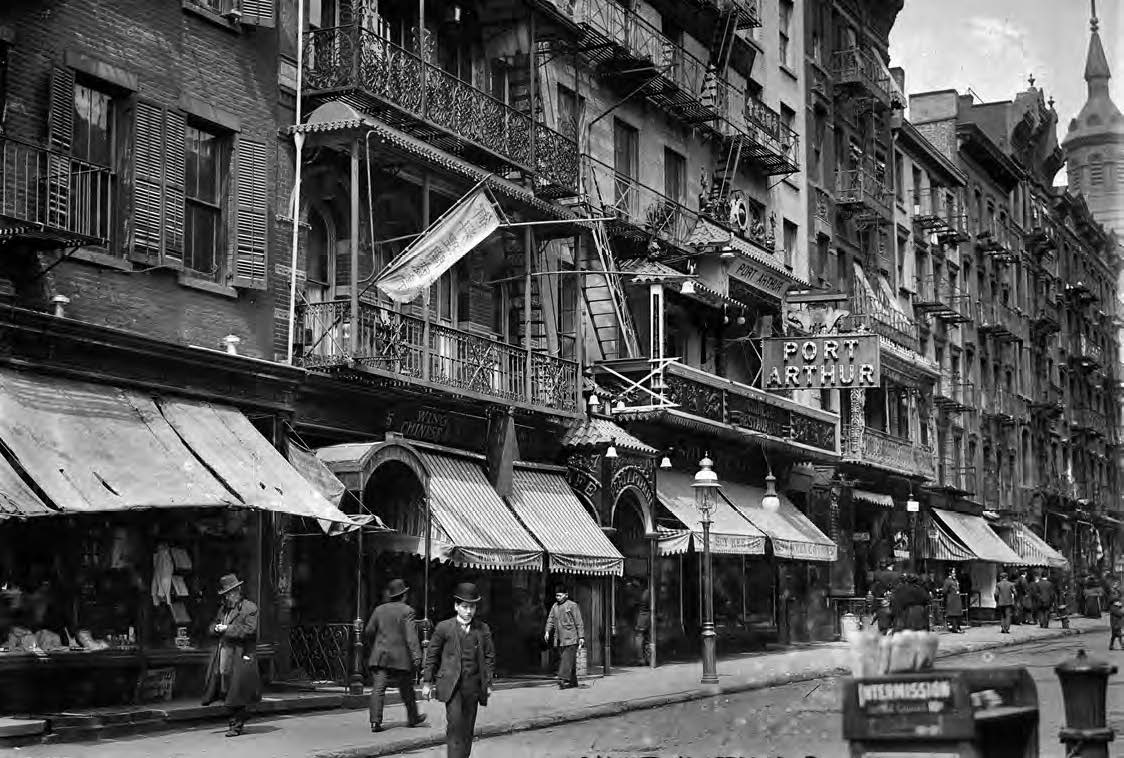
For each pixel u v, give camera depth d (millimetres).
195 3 20000
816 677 27328
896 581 35094
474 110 24469
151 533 18234
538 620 27000
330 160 22422
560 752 14805
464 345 23938
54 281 17156
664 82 32844
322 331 21594
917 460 46906
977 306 62125
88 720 15477
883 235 50781
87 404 16766
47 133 17266
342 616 21297
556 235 27828
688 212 34938
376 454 20344
